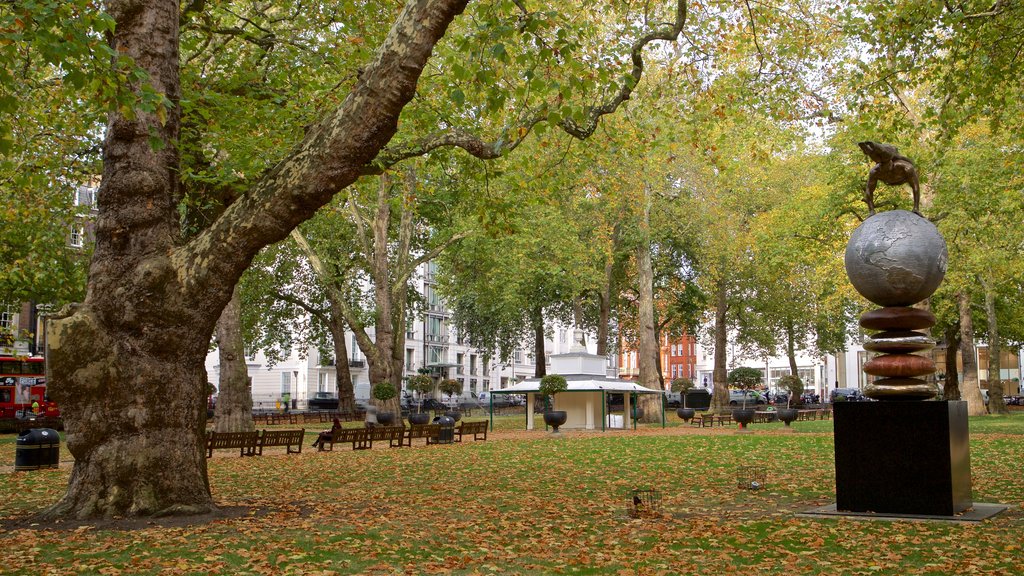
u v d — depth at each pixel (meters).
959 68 16.95
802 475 16.17
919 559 7.97
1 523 10.74
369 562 8.00
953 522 9.97
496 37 11.45
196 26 15.30
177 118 11.89
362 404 70.81
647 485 14.87
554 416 34.09
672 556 8.27
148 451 10.91
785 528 9.83
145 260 11.03
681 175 39.56
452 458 21.92
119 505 10.70
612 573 7.56
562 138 21.00
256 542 9.04
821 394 85.38
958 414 10.91
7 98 9.65
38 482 16.27
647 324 41.09
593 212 39.62
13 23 8.97
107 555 8.38
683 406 61.12
